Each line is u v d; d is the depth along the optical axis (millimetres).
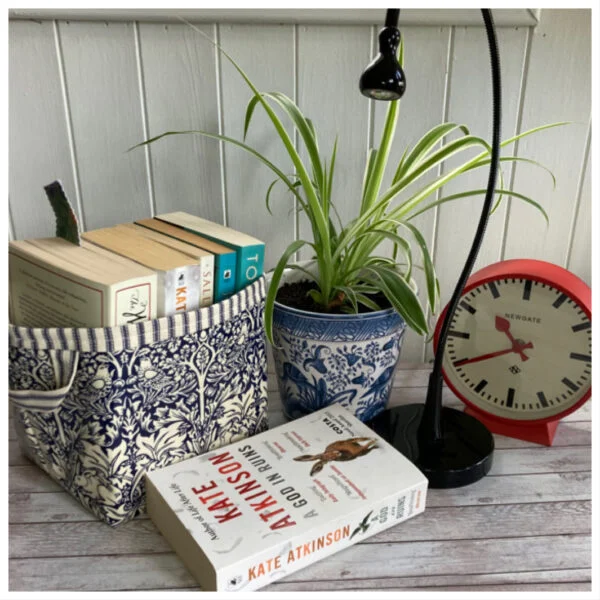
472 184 897
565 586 609
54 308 647
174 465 692
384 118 863
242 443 731
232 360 710
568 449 797
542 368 786
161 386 654
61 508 704
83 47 803
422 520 686
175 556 643
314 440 738
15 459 784
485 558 639
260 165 884
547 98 854
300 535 605
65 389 613
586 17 807
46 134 839
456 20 801
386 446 730
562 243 933
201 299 679
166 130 854
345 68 838
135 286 606
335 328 725
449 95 854
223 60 824
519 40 823
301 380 782
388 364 785
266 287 808
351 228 727
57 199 679
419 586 608
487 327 801
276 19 797
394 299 697
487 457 745
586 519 688
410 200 749
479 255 941
